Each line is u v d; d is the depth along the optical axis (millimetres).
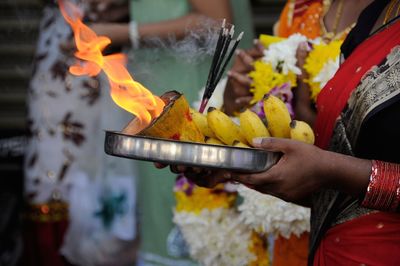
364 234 2973
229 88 4195
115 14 5422
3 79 8719
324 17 4152
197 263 5270
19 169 8039
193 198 4395
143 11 5164
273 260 4168
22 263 7004
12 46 8727
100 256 6250
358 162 2822
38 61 6148
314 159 2795
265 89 3990
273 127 3088
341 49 3299
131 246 6254
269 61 4031
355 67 3027
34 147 6168
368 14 3209
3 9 8719
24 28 8797
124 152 2855
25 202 6273
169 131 2994
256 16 8516
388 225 2928
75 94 6055
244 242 4340
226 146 2777
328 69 3871
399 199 2807
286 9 4336
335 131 3059
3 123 8508
